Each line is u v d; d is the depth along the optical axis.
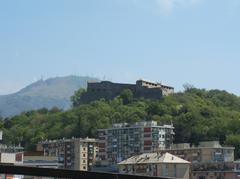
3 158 115.19
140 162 177.75
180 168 173.00
